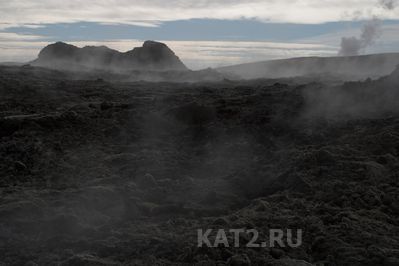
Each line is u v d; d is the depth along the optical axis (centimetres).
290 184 1016
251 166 1195
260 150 1316
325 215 837
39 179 1227
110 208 981
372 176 991
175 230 844
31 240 849
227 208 960
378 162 1081
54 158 1377
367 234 742
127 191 1047
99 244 803
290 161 1138
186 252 726
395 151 1141
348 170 1027
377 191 924
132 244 791
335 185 958
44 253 798
